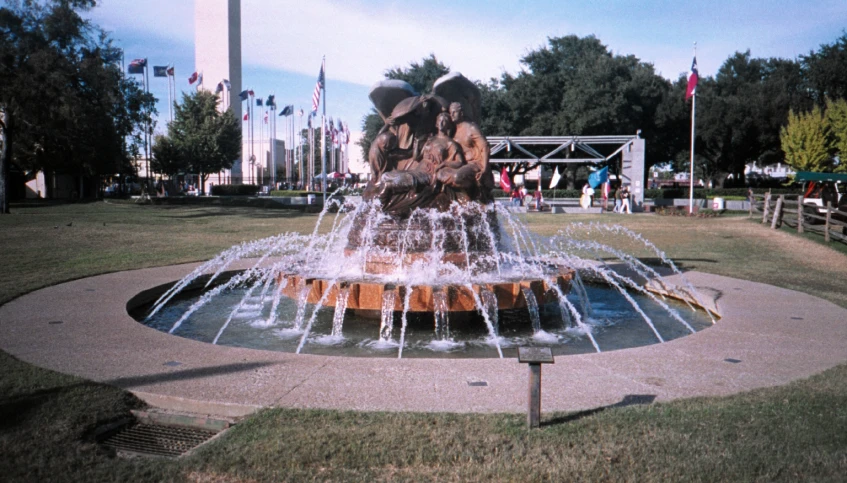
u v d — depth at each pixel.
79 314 8.79
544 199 44.12
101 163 45.59
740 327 8.16
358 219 10.34
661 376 5.96
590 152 39.44
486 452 4.31
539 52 54.69
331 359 6.47
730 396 5.37
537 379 4.63
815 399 5.27
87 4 31.67
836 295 10.62
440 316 8.60
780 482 3.92
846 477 3.95
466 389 5.53
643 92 48.69
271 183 72.62
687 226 25.45
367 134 60.28
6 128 30.53
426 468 4.12
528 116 51.28
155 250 17.08
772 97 50.34
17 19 29.28
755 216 30.77
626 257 16.11
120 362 6.34
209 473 4.09
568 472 4.04
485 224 10.24
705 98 50.16
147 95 42.44
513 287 8.68
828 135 44.19
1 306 9.34
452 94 10.96
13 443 4.43
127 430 4.97
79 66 30.58
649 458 4.21
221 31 67.12
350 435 4.53
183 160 54.75
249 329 9.04
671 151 55.16
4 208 30.92
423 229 9.80
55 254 15.88
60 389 5.46
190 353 6.71
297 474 4.03
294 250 17.84
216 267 13.72
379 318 9.34
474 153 10.31
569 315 9.70
